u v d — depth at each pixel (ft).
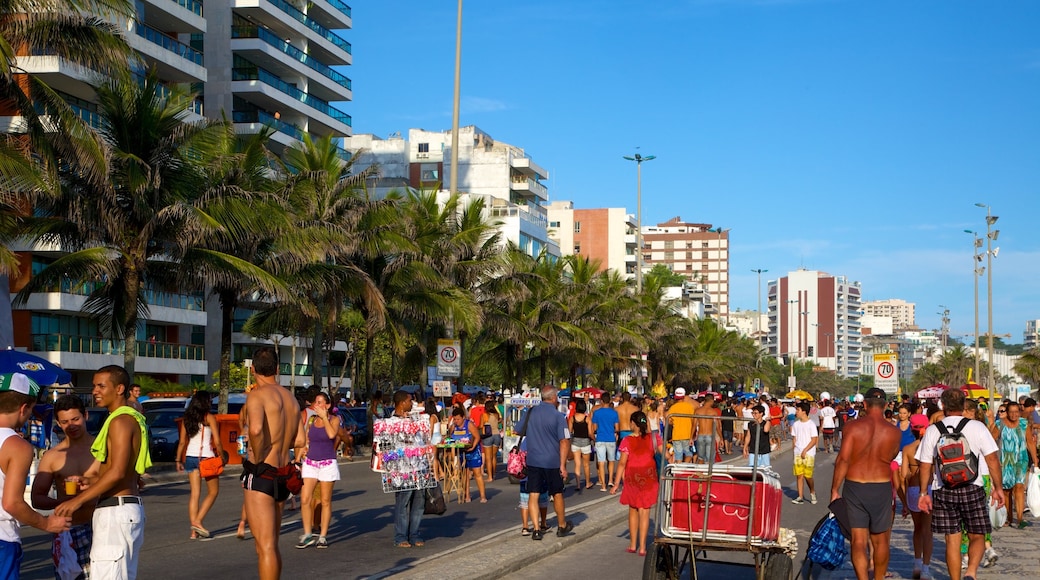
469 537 49.21
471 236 146.10
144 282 101.30
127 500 24.13
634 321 234.17
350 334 226.17
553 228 492.54
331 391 170.09
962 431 34.81
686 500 33.24
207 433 47.83
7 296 76.02
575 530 49.90
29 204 88.48
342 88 245.86
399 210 136.77
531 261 180.04
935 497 34.45
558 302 183.11
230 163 97.71
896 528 54.60
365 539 48.08
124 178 88.28
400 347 135.54
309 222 113.19
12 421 22.84
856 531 33.24
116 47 76.23
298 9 232.12
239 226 95.66
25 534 49.34
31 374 70.69
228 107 207.31
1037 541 48.49
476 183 350.64
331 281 115.96
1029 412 60.70
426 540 48.03
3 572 22.48
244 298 116.16
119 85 88.43
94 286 167.02
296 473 28.76
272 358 29.04
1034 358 288.30
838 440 159.94
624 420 79.05
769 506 32.35
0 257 71.61
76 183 87.76
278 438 28.37
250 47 208.23
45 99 72.95
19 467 22.36
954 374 463.83
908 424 50.57
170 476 82.79
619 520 56.34
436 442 64.13
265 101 215.10
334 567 39.73
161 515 57.36
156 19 181.47
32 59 140.05
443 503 46.96
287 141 213.87
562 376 237.66
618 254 489.67
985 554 39.96
